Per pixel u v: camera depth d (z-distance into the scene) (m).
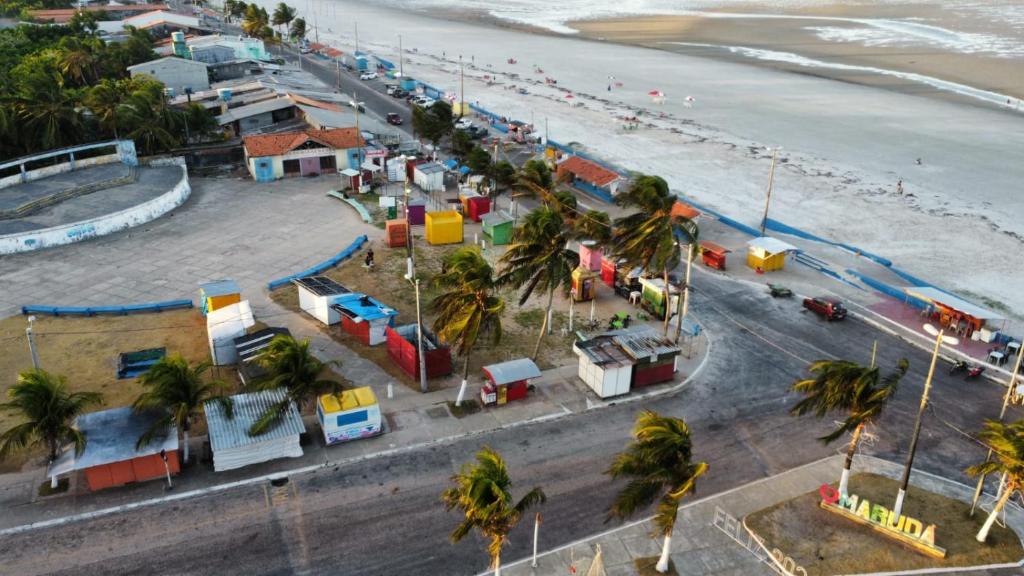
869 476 38.56
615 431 42.00
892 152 109.25
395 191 88.25
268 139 92.88
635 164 103.50
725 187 94.19
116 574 30.66
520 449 40.06
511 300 59.66
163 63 127.81
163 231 73.38
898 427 43.16
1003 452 30.98
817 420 43.59
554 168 96.38
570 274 47.12
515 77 168.25
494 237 71.38
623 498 27.64
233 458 37.22
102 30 175.38
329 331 53.12
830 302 57.38
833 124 125.62
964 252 74.31
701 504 36.06
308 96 123.12
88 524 33.47
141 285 60.31
